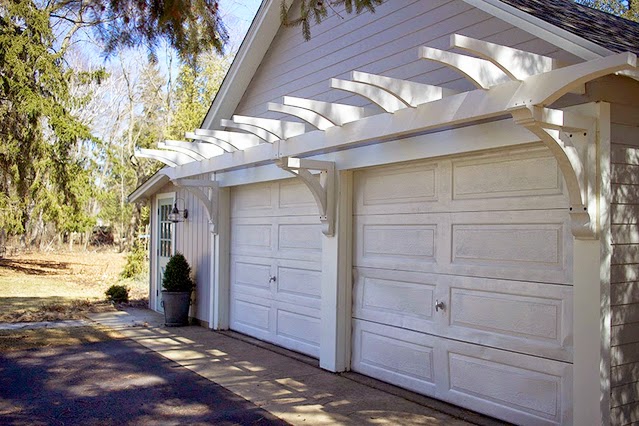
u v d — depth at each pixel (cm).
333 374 584
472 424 434
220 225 846
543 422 405
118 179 2809
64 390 527
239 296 823
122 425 434
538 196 415
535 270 415
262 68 785
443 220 495
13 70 1520
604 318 361
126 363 632
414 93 412
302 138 558
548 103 329
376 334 565
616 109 374
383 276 560
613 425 363
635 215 382
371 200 579
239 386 541
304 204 684
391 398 502
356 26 609
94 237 3197
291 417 452
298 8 703
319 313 651
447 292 488
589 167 363
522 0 462
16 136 1580
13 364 626
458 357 476
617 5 1424
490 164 453
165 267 952
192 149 757
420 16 527
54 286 1487
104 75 1752
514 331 429
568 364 389
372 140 518
